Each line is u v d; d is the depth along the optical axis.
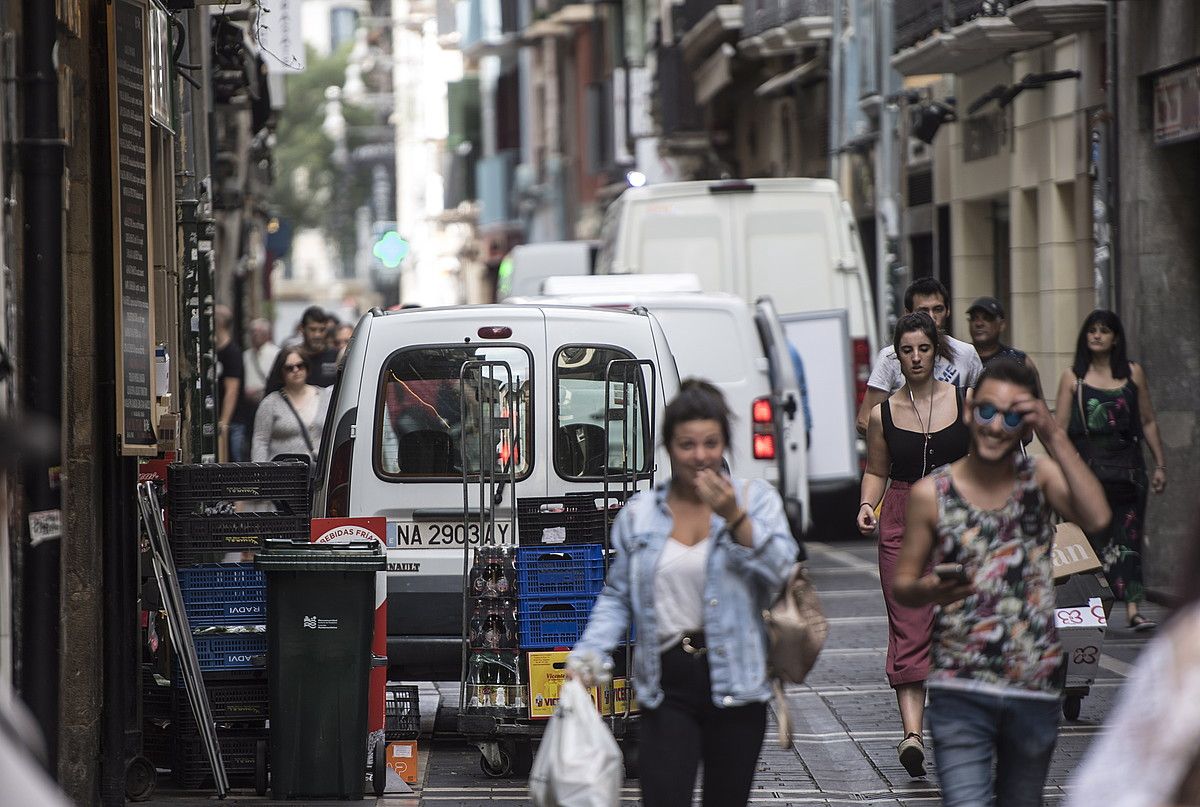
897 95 70.38
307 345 44.16
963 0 59.56
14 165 19.83
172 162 27.08
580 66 151.12
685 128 105.31
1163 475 35.72
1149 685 9.05
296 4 61.94
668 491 16.69
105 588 23.38
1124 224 45.91
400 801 24.12
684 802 16.33
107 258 23.25
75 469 22.45
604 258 58.91
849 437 52.50
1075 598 27.86
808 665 16.56
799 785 24.95
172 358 26.91
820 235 54.69
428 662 28.31
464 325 28.50
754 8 87.00
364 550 23.97
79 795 22.16
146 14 24.48
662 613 16.44
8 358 18.53
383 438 28.42
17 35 20.03
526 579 25.48
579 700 16.27
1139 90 45.25
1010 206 62.03
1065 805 21.91
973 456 16.30
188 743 24.62
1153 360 44.91
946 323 28.34
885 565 25.73
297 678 23.83
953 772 16.27
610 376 26.12
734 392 43.50
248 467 25.09
